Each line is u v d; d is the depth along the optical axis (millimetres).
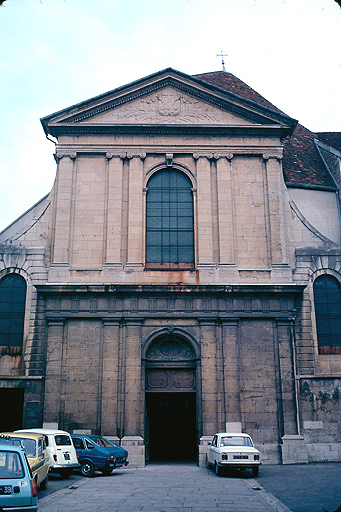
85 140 27781
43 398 24391
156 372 25375
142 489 16578
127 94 28172
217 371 24859
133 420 24031
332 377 25219
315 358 25562
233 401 24438
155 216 27266
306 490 16125
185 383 25266
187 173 27672
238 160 28000
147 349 25172
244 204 27359
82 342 25047
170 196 27578
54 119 27734
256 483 17922
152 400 26359
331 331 26094
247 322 25609
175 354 25516
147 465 24172
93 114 28016
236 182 27672
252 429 24250
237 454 19594
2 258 26328
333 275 26703
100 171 27500
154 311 25406
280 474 20266
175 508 13141
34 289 25906
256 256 26656
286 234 27016
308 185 29422
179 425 27438
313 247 27125
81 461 20359
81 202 27016
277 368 25047
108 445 21188
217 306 25594
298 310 26062
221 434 21281
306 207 29312
